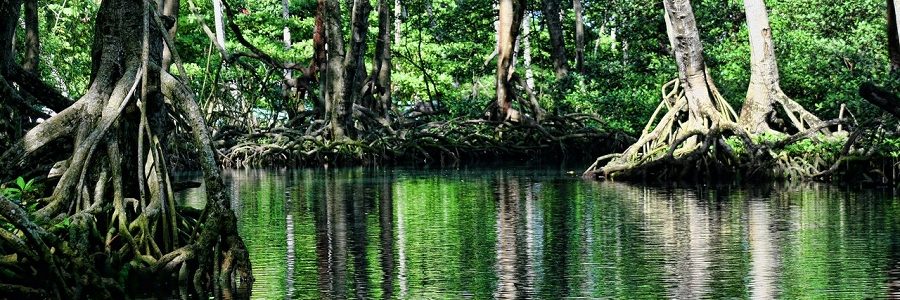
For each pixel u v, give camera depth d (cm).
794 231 1502
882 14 3128
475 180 2675
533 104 3944
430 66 5162
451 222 1670
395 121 4006
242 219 1734
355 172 3138
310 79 4100
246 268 1114
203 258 1083
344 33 5244
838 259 1248
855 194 2064
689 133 2569
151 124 1131
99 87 1129
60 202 1071
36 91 1303
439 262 1263
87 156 1093
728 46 3556
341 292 1077
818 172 2406
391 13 5481
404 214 1798
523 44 5519
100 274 1042
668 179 2556
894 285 1084
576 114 3922
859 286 1081
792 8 3253
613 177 2623
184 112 1125
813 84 2916
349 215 1789
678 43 2631
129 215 1103
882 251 1305
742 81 3142
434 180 2697
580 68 4291
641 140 2634
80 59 3697
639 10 4203
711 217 1689
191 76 4191
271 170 3362
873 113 2564
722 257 1275
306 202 2050
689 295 1047
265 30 4941
